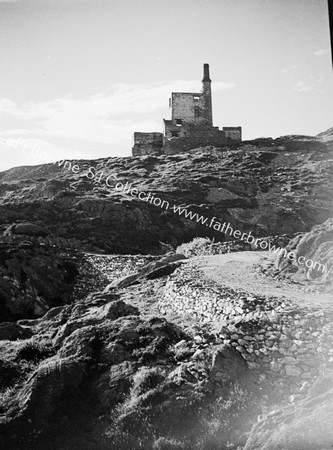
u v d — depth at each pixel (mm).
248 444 16062
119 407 19188
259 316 20656
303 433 15031
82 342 22141
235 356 19609
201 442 17516
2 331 25391
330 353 18781
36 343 23688
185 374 19547
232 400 18438
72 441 18484
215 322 22891
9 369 21938
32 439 18578
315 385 17312
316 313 19875
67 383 20266
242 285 26469
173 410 18422
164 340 21922
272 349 19406
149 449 17734
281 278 28031
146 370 20266
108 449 18047
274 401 18344
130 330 22422
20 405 19594
